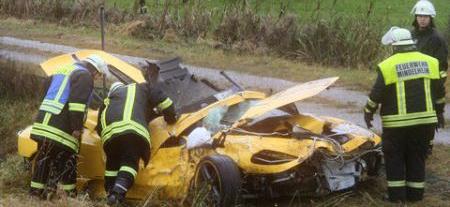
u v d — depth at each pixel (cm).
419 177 648
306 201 656
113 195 607
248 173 609
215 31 1802
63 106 645
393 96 630
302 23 1705
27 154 723
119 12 2102
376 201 654
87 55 748
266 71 1457
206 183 595
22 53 1652
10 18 2264
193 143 624
